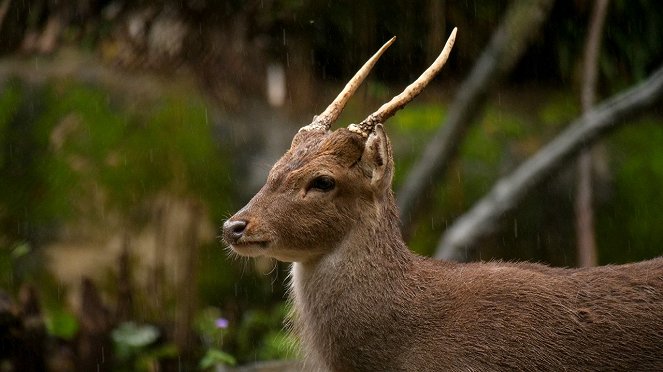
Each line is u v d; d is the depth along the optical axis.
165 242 13.11
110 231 13.32
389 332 7.33
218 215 13.44
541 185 12.36
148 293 12.80
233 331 12.59
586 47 13.52
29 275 13.16
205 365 10.42
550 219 13.75
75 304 12.31
